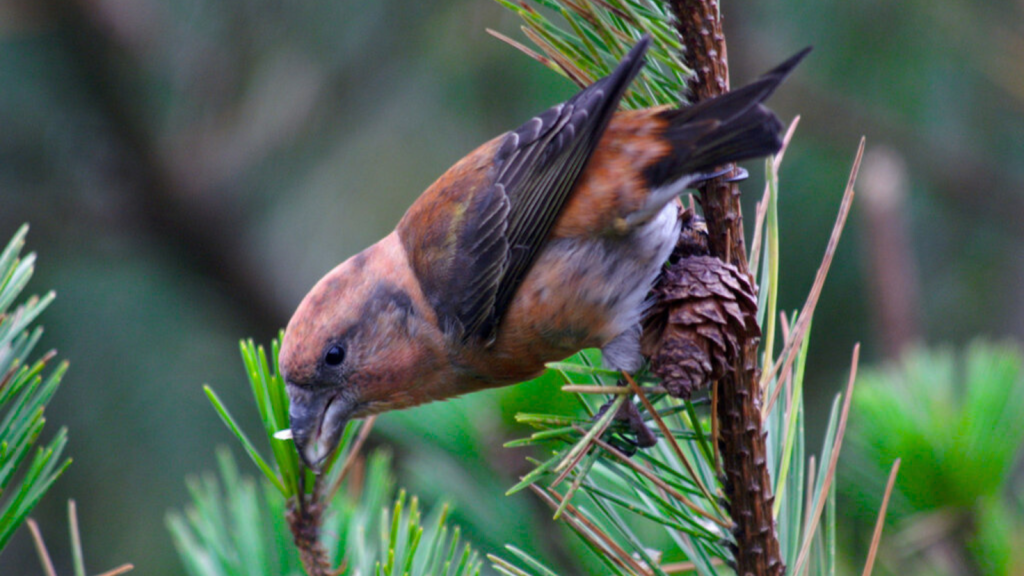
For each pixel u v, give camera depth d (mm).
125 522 10875
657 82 5609
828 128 10734
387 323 6617
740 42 10555
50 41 9898
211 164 11000
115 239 11102
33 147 10531
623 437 5324
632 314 6082
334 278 6801
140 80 10320
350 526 5285
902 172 10523
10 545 10773
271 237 11695
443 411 6527
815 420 11453
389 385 6699
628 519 6102
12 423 4316
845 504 6883
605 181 5910
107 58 10047
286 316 11633
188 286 11484
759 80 5129
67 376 10852
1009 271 11555
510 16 10906
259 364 5051
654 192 5773
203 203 11031
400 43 10969
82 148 10672
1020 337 11141
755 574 4770
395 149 11672
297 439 5070
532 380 6336
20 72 10156
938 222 11711
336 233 11852
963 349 11266
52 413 10781
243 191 11242
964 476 5746
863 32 10617
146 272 11281
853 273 11078
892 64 10680
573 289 6160
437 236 6559
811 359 11516
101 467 10898
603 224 5988
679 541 4988
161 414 11102
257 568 5332
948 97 10922
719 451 4902
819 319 11328
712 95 5305
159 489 10922
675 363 4727
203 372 11359
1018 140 11008
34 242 10742
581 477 4457
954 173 10836
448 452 6508
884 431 5922
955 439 5750
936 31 10500
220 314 11695
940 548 6016
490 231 6359
